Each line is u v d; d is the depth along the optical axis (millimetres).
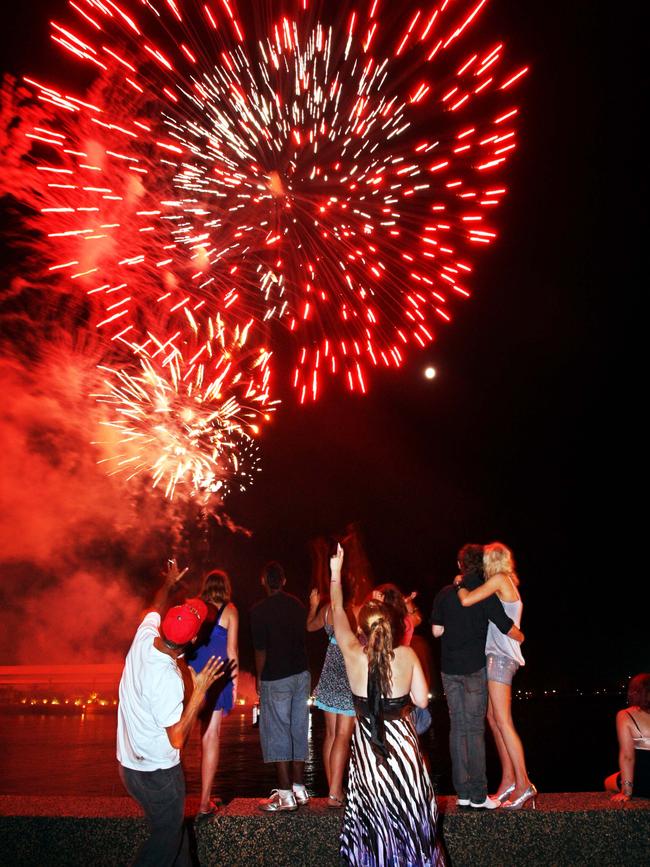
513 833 4762
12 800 5094
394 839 4145
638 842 4766
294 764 5254
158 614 4453
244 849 4781
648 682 5219
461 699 4945
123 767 4148
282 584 5613
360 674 4371
